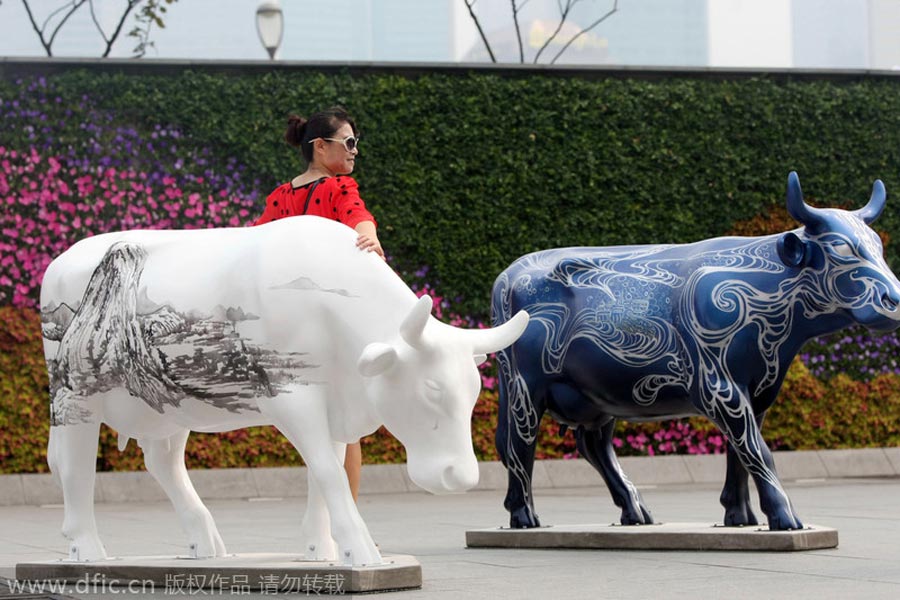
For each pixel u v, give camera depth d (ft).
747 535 22.44
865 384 53.11
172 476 20.36
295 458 47.80
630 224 51.93
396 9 60.49
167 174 47.91
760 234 53.11
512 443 25.86
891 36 64.54
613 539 23.61
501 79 51.29
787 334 23.20
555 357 25.30
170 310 18.76
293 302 18.07
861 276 22.35
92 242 20.59
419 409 17.08
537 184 51.21
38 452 45.62
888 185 54.39
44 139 47.03
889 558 21.11
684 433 51.34
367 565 17.70
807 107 53.72
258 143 48.73
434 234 50.21
